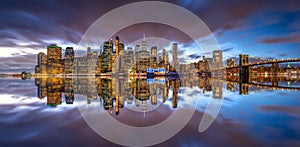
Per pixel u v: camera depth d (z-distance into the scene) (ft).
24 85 127.65
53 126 27.14
